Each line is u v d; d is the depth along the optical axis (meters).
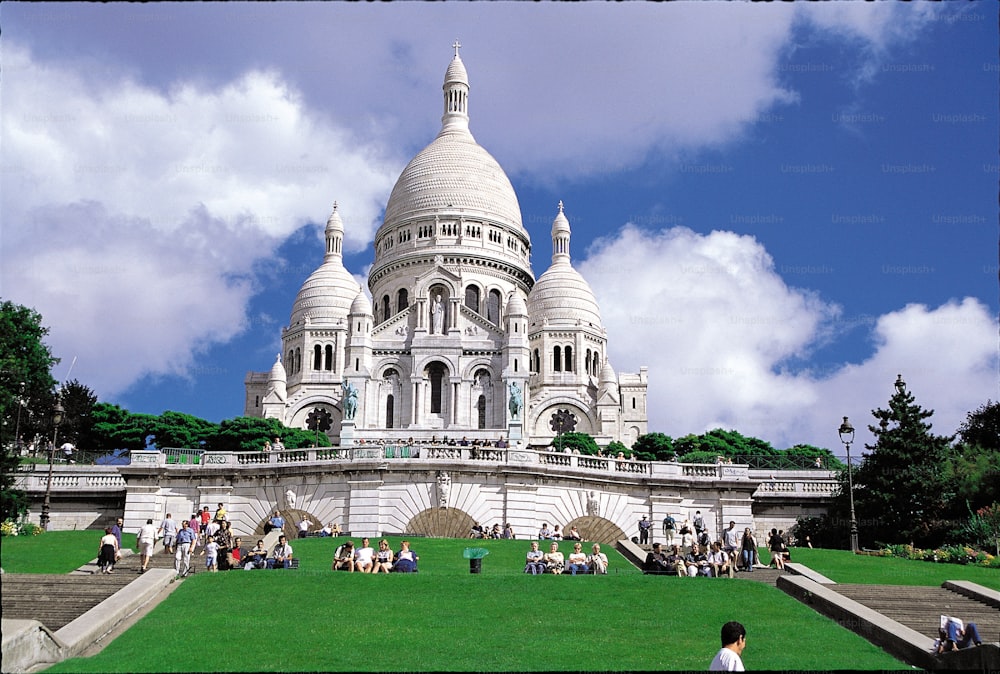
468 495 64.44
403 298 150.88
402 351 133.50
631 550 54.41
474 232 155.25
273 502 66.50
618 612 35.56
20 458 70.25
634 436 147.88
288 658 28.86
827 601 36.03
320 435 115.06
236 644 30.17
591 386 144.75
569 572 46.28
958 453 71.38
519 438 96.12
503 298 152.00
